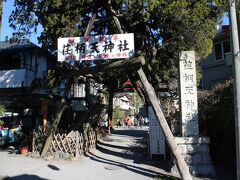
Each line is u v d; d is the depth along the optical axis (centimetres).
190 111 1162
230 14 766
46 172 1095
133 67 1116
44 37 1233
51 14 1167
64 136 1376
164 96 2030
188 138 1107
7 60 2397
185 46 1316
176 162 1012
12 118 1895
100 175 1077
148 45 1447
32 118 1914
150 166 1218
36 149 1420
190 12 1161
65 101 1420
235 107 734
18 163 1220
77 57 1112
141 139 2112
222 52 2491
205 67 2597
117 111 4803
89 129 1627
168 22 1279
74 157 1346
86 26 1288
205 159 1101
